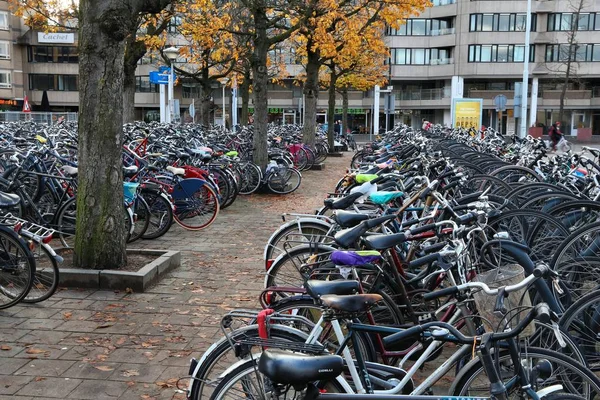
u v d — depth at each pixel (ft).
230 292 19.49
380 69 104.27
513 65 175.11
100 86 19.43
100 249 19.88
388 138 55.47
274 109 197.88
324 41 49.80
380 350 10.02
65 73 190.08
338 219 14.40
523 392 8.45
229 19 51.08
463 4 175.94
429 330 9.37
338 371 7.42
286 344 9.11
